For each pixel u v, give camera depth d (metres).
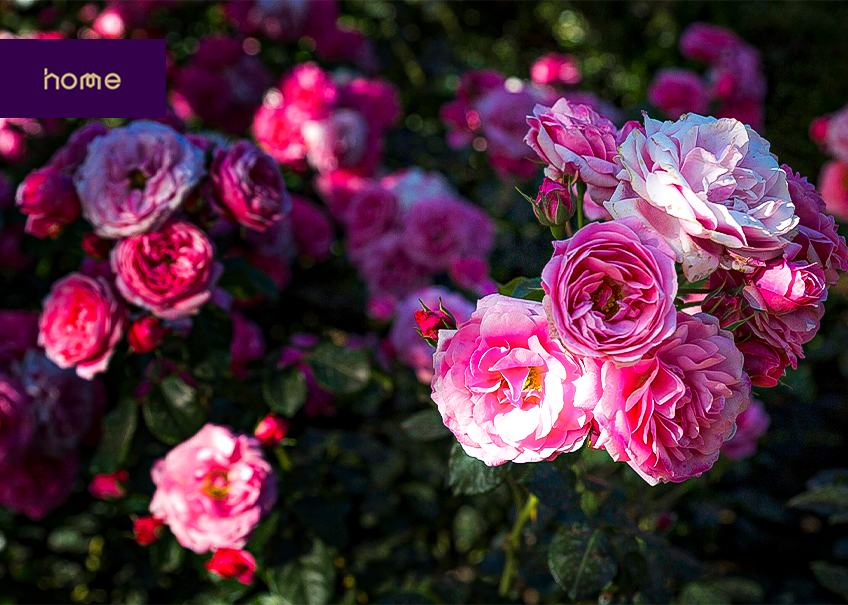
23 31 1.27
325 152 1.13
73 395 0.85
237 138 1.33
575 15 2.23
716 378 0.59
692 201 0.59
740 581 0.89
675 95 1.23
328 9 1.32
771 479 1.08
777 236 0.60
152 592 0.94
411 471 0.95
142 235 0.75
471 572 0.94
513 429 0.59
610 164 0.62
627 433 0.58
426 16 1.89
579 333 0.58
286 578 0.78
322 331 1.21
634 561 0.72
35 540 0.98
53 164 0.78
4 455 0.82
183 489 0.75
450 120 1.19
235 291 0.83
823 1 1.69
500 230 1.11
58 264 1.02
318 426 1.04
